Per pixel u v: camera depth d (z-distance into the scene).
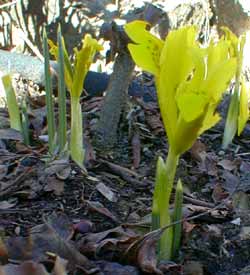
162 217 0.18
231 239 0.21
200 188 0.25
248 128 0.31
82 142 0.25
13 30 0.49
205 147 0.29
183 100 0.15
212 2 0.47
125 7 0.49
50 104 0.25
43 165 0.25
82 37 0.49
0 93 0.33
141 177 0.25
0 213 0.21
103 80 0.36
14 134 0.28
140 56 0.16
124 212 0.22
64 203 0.22
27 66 0.36
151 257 0.18
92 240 0.19
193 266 0.19
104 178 0.25
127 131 0.29
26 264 0.16
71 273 0.17
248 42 0.40
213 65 0.16
